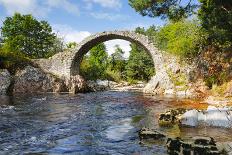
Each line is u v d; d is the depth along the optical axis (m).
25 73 32.56
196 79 27.00
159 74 31.23
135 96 27.36
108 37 36.25
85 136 10.34
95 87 39.53
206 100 20.38
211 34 25.06
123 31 34.44
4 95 28.50
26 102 21.91
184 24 29.56
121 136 10.23
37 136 10.34
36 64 34.66
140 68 59.00
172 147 7.89
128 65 59.84
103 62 69.56
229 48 24.97
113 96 28.12
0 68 31.92
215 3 20.59
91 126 12.23
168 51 32.78
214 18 21.62
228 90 20.53
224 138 9.29
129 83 54.06
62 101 23.11
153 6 22.31
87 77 46.50
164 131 10.52
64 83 34.38
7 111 16.69
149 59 58.41
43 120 13.71
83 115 15.40
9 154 8.22
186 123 11.38
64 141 9.65
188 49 28.75
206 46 27.42
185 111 12.88
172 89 28.83
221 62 24.72
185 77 28.55
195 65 27.78
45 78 33.59
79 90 34.28
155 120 13.21
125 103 21.23
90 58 68.88
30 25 55.28
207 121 11.34
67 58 35.22
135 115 15.12
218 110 11.57
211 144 7.61
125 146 8.90
